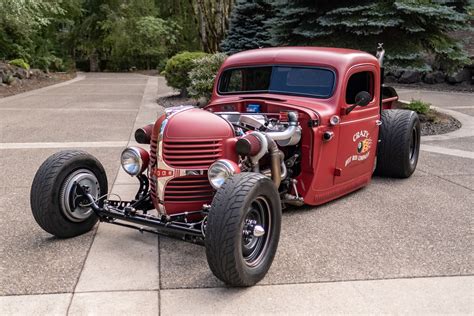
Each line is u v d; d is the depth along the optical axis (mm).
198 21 16875
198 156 3666
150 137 4227
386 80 18109
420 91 15836
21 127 9547
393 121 5848
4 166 6500
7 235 4184
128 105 13125
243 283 3217
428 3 9914
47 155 7141
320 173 4543
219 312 3018
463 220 4617
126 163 4074
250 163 3818
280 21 10820
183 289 3285
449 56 10469
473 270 3602
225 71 5246
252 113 4492
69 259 3715
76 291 3246
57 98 14828
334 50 5020
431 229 4387
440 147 7977
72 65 30609
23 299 3146
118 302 3121
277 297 3199
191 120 3738
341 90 4617
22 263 3646
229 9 15867
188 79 13703
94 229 4312
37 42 24531
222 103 4832
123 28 30453
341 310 3061
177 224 3561
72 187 3992
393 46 9984
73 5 27094
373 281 3424
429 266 3656
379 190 5574
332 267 3625
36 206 3871
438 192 5504
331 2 10141
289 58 4871
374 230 4352
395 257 3805
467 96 14656
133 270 3543
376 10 9727
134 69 33062
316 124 4336
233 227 3049
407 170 5941
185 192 3703
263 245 3428
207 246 3096
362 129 5094
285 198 4352
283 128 4227
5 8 17547
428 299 3195
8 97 15062
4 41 21094
